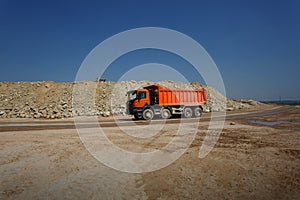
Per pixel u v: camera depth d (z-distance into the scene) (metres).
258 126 12.47
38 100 29.66
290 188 4.04
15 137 9.27
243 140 8.37
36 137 9.26
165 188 4.12
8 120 19.39
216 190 4.00
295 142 7.91
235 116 20.78
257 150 6.80
